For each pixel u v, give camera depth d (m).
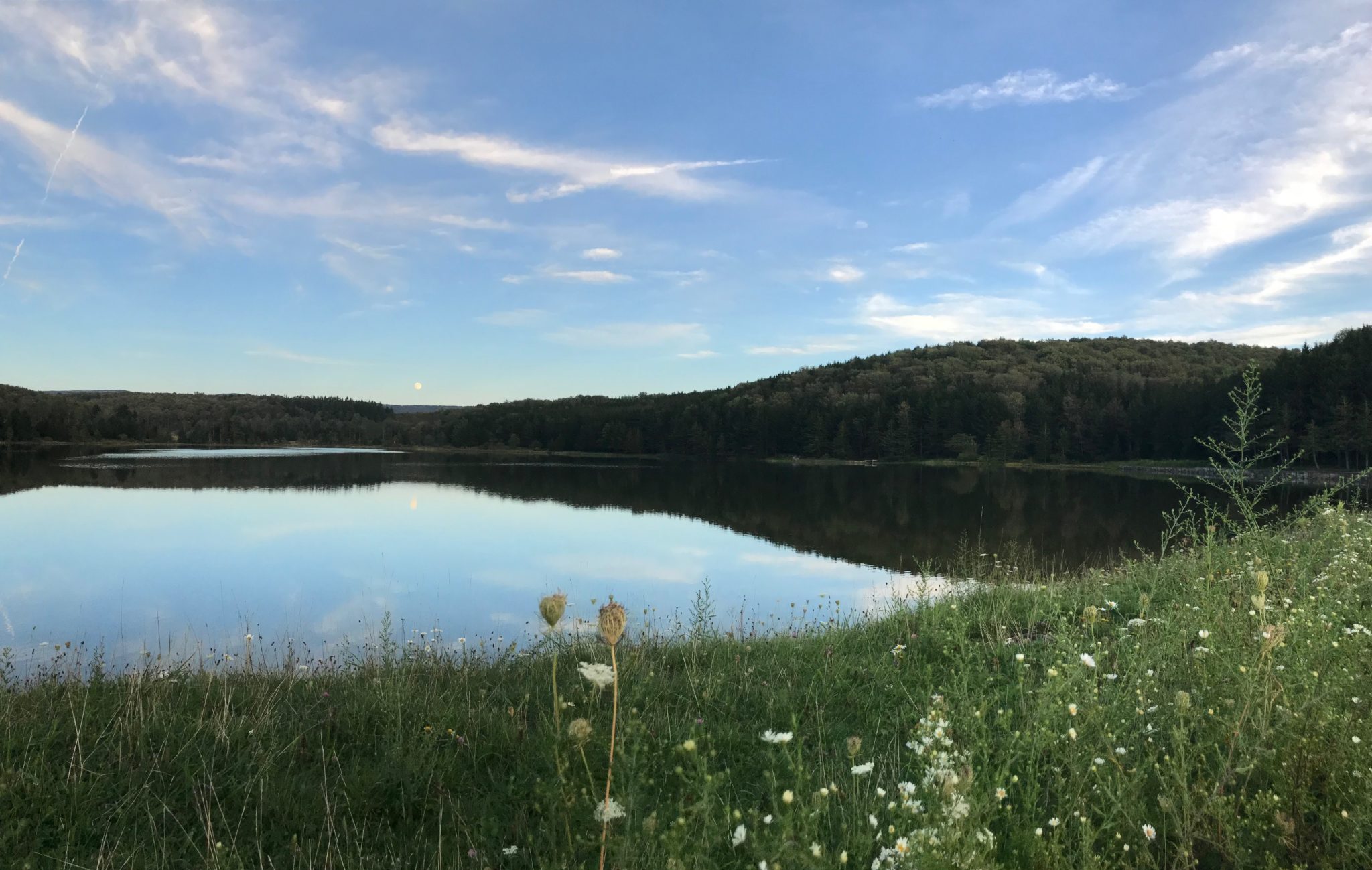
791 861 2.28
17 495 36.41
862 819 2.78
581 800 2.81
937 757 2.72
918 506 38.06
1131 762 3.00
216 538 22.97
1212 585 5.36
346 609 13.02
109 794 3.42
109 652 9.67
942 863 2.09
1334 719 2.79
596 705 4.27
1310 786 2.65
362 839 3.10
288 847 3.06
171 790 3.50
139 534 23.55
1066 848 2.54
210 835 2.89
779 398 115.31
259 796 3.46
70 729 4.04
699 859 2.30
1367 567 5.70
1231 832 2.43
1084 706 3.25
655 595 14.16
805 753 3.81
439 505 35.88
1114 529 26.59
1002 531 26.27
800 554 20.62
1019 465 83.31
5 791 3.19
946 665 5.30
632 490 49.16
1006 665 5.05
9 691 5.02
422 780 3.57
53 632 11.21
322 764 3.82
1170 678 3.71
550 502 38.91
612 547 22.03
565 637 6.02
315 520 28.47
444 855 2.99
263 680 5.75
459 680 5.57
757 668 5.64
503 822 3.25
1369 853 2.26
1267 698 2.91
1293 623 3.72
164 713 4.30
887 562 18.98
